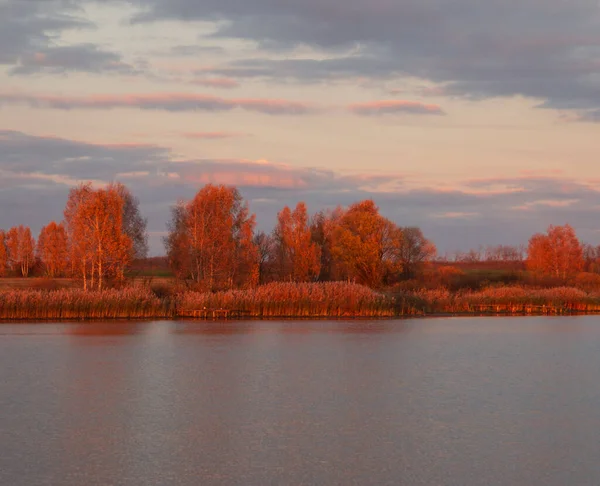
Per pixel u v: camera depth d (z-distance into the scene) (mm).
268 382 35906
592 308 80875
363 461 22953
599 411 29875
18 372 38438
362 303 70812
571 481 21281
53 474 21516
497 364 42156
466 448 24453
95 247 72188
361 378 37156
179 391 33594
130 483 20766
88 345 49344
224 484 20734
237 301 68625
